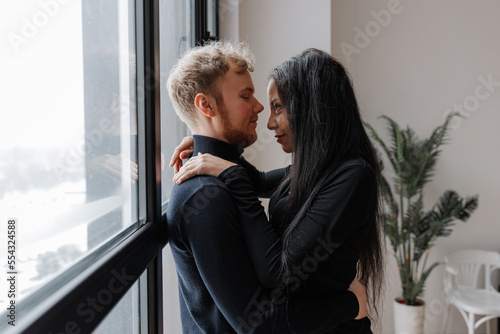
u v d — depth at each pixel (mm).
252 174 1377
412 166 2971
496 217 3311
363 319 1024
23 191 493
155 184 948
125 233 870
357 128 964
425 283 3379
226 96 937
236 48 1017
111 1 814
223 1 2562
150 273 958
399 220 3336
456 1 3221
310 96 932
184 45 1727
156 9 946
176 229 879
